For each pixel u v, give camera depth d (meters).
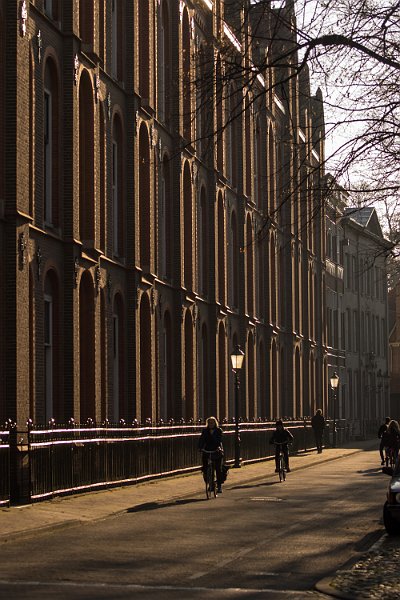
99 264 40.06
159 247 49.31
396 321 134.50
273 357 74.62
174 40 51.22
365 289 113.62
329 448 83.31
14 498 29.27
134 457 39.16
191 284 53.47
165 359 50.28
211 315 57.72
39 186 34.81
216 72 16.28
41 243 34.78
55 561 19.89
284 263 78.94
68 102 37.09
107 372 41.28
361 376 109.50
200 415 56.06
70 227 37.06
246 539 23.77
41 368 34.69
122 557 20.56
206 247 57.53
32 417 33.69
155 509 31.08
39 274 34.56
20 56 32.28
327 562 20.17
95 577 17.92
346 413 103.50
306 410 85.81
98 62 39.84
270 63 16.19
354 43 16.38
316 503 33.50
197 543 22.97
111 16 42.72
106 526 26.30
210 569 19.09
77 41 37.62
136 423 39.47
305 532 25.30
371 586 17.00
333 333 99.56
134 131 44.28
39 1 34.69
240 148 64.62
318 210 18.17
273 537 24.20
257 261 70.56
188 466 46.50
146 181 46.47
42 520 26.12
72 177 37.09
